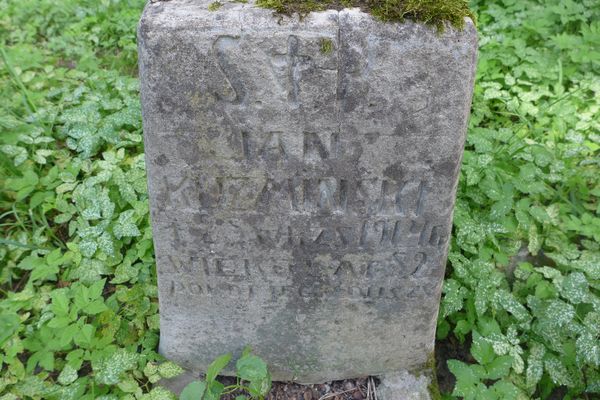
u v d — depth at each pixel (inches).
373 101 59.1
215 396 70.6
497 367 76.7
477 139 107.8
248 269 73.1
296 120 60.4
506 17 149.9
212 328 79.4
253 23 55.7
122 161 106.6
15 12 165.0
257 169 64.2
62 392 76.2
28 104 123.3
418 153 62.7
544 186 101.1
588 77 133.0
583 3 149.0
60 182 105.3
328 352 81.4
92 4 167.2
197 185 65.6
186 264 72.8
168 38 56.0
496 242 93.6
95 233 92.4
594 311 85.4
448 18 56.4
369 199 66.5
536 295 89.5
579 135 116.5
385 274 73.5
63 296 81.8
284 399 83.5
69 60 152.5
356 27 55.8
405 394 82.1
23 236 99.4
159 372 79.0
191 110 59.9
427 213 67.4
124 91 124.6
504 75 134.9
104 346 80.2
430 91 58.6
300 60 57.1
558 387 86.4
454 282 88.0
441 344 92.2
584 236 103.0
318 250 71.1
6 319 82.4
